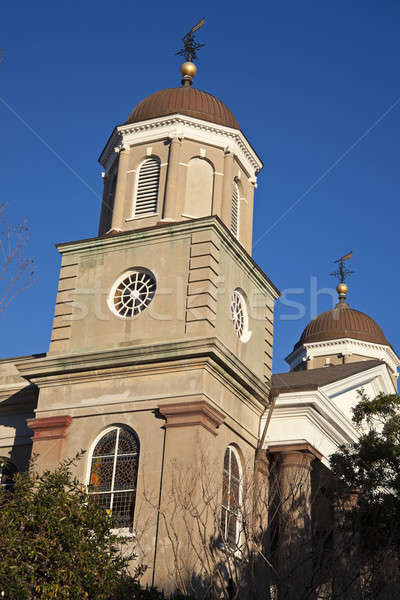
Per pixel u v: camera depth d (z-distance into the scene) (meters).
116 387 23.67
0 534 16.73
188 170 26.81
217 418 22.81
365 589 20.33
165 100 28.23
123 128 27.61
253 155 28.44
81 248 26.28
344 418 26.83
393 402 24.72
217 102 28.80
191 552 20.58
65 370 24.28
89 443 23.36
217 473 22.62
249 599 19.14
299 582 20.55
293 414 25.52
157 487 21.86
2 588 15.73
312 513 25.83
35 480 19.55
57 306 25.75
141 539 21.36
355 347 40.69
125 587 18.02
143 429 22.84
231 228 27.20
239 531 21.95
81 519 18.16
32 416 26.38
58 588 16.62
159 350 23.20
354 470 23.92
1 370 27.41
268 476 25.08
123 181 27.19
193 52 30.83
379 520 22.05
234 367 23.70
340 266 45.59
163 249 25.06
